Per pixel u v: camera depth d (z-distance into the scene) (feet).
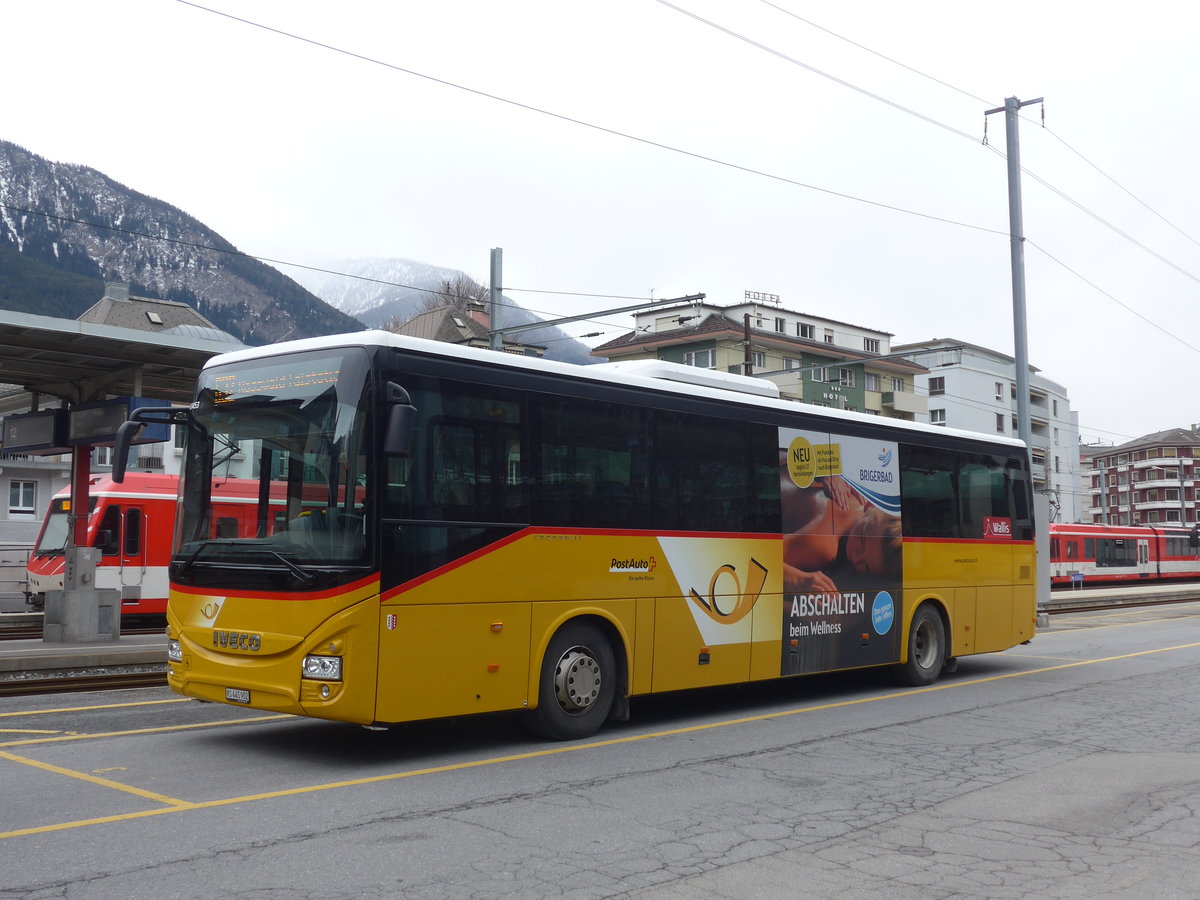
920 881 17.72
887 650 41.81
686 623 33.71
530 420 29.73
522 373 29.81
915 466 44.27
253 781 24.57
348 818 21.27
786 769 26.66
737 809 22.49
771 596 36.86
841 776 25.88
